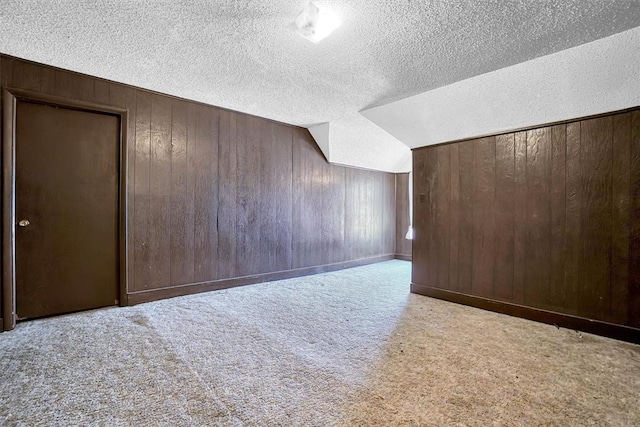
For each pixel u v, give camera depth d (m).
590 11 1.83
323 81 2.88
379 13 1.86
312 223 4.67
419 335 2.40
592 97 2.41
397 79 2.82
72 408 1.50
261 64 2.55
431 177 3.57
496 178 3.04
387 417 1.44
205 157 3.52
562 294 2.63
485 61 2.46
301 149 4.49
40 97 2.58
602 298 2.44
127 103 3.01
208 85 3.01
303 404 1.54
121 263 3.00
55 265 2.73
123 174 3.00
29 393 1.61
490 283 3.06
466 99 2.96
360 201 5.49
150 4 1.79
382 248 5.97
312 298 3.39
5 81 2.43
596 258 2.47
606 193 2.42
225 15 1.89
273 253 4.18
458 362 1.98
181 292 3.37
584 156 2.53
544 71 2.44
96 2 1.77
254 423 1.40
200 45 2.26
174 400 1.56
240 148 3.81
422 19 1.92
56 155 2.72
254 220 3.97
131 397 1.59
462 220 3.29
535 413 1.48
